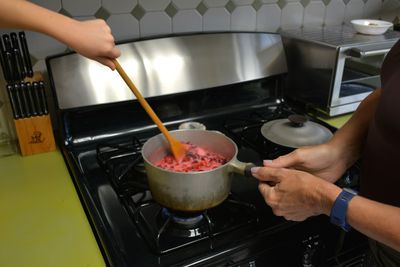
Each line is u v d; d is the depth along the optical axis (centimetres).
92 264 64
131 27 108
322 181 58
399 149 58
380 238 52
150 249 66
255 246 69
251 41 116
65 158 96
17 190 83
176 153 77
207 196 66
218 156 80
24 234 70
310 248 78
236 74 114
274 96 127
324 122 113
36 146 97
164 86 103
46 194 82
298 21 137
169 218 72
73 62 94
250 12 125
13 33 90
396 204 61
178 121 112
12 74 91
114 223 73
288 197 60
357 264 91
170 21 113
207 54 109
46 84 103
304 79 124
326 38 121
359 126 75
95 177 88
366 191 68
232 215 75
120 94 98
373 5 151
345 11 146
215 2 117
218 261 65
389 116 58
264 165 71
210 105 117
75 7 99
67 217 75
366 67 118
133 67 99
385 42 117
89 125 101
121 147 97
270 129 98
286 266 77
